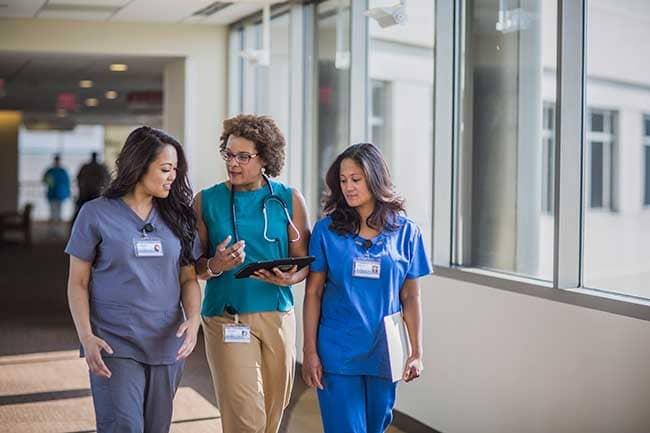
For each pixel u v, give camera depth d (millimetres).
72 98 18062
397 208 3840
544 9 5348
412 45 6949
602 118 7246
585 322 4320
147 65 10992
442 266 5664
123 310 3695
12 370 7516
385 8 6109
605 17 6152
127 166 3678
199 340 8891
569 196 4602
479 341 5156
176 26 9852
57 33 9625
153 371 3779
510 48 5609
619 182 7352
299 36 8492
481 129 5832
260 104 9523
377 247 3797
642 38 6094
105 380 3695
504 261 5605
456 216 5973
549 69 5320
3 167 22875
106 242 3678
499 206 5676
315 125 8344
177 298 3814
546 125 5371
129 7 8781
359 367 3771
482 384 5121
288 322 4133
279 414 4234
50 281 13305
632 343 4031
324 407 3828
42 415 6121
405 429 5781
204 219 4109
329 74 8047
